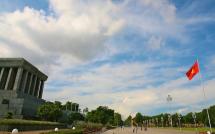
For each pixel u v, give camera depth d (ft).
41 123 184.24
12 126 140.77
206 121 415.03
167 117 614.75
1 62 361.51
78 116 377.09
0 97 315.99
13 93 321.52
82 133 123.24
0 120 145.07
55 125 218.18
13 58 357.61
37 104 320.09
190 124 557.74
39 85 436.35
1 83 356.38
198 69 118.32
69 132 98.43
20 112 271.69
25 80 366.22
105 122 469.57
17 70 369.71
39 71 424.46
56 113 273.13
